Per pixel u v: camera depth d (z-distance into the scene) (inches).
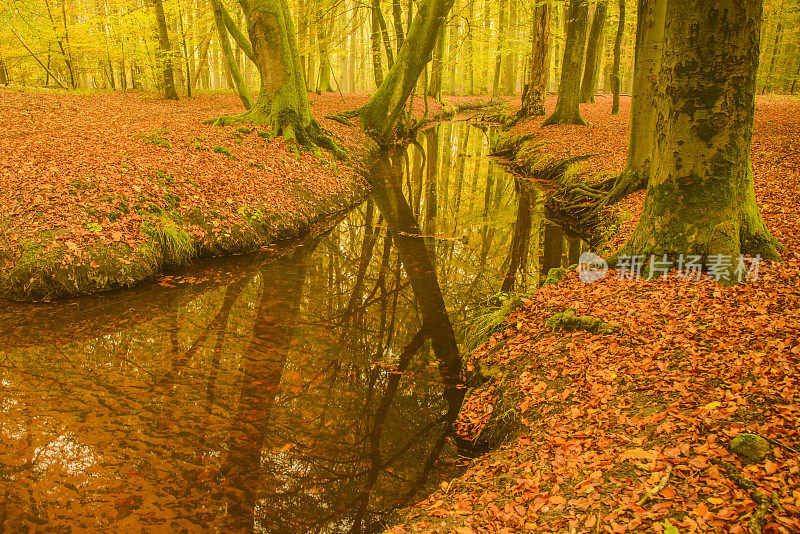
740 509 123.3
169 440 200.4
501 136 972.6
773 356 187.9
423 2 783.7
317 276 390.3
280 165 546.6
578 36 843.4
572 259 423.2
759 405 164.1
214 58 1576.0
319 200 529.0
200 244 395.9
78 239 330.6
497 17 1556.3
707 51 250.7
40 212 337.4
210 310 325.1
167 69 944.9
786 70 1427.2
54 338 276.2
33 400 220.5
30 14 896.3
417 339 303.4
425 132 1138.7
